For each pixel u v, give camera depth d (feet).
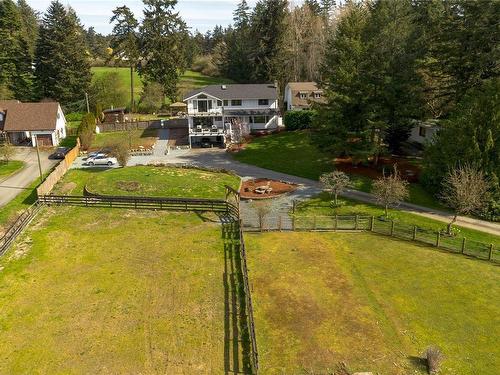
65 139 236.43
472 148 125.80
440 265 101.60
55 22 283.79
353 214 129.08
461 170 115.55
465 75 160.45
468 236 114.21
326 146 158.61
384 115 150.41
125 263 103.09
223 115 223.10
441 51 160.66
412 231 114.21
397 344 75.36
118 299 89.25
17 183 162.20
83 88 294.25
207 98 223.71
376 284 93.56
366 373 68.74
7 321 82.89
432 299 88.28
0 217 129.80
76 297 90.07
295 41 300.40
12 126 218.38
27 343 77.10
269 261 103.19
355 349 74.23
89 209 134.31
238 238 114.83
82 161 193.47
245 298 88.58
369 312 83.97
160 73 305.12
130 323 81.82
